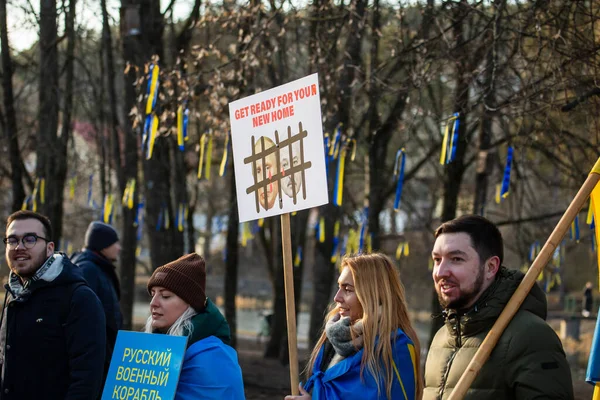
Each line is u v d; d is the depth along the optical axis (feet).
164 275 12.85
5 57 36.83
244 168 13.93
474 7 26.78
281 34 31.40
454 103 27.45
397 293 12.68
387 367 12.03
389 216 61.41
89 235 20.77
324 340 13.41
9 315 14.99
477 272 10.56
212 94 32.09
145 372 12.46
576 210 10.36
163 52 38.88
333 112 33.50
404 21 34.24
